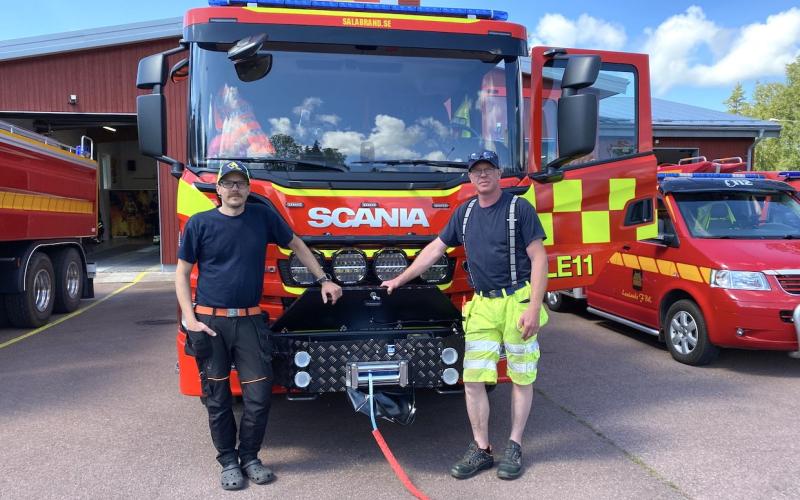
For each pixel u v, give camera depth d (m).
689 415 4.83
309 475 3.81
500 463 3.81
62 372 6.14
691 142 17.95
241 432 3.71
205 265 3.58
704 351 6.08
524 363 3.72
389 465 3.96
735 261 5.88
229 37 4.10
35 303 8.45
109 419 4.80
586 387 5.59
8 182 7.51
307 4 4.27
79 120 15.88
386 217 3.90
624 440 4.34
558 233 4.46
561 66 4.61
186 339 3.73
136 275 14.45
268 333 3.68
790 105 56.69
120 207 26.48
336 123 4.15
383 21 4.23
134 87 14.64
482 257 3.71
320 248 3.87
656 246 6.80
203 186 3.83
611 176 4.64
